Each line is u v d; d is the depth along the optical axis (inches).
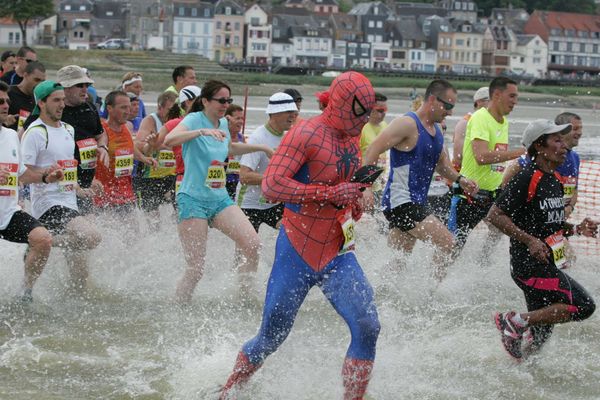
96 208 393.4
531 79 4790.8
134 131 514.3
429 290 360.5
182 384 255.9
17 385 253.3
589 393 262.7
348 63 6151.6
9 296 343.0
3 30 5895.7
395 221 350.9
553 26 6732.3
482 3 7706.7
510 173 392.2
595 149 1078.4
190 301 343.3
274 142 386.9
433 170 351.6
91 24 6176.2
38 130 339.6
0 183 324.2
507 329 280.7
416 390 257.8
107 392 249.9
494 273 411.2
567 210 402.0
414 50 6254.9
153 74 3262.8
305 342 294.4
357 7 6476.4
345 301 231.9
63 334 302.5
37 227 327.0
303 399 243.9
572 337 318.7
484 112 408.2
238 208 346.0
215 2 6279.5
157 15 5861.2
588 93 3998.5
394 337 304.7
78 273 353.4
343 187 227.1
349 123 231.9
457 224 413.7
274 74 4163.4
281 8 6141.7
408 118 340.5
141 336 302.4
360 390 231.5
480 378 271.1
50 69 3703.3
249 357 237.9
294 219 236.5
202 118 338.3
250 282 345.1
